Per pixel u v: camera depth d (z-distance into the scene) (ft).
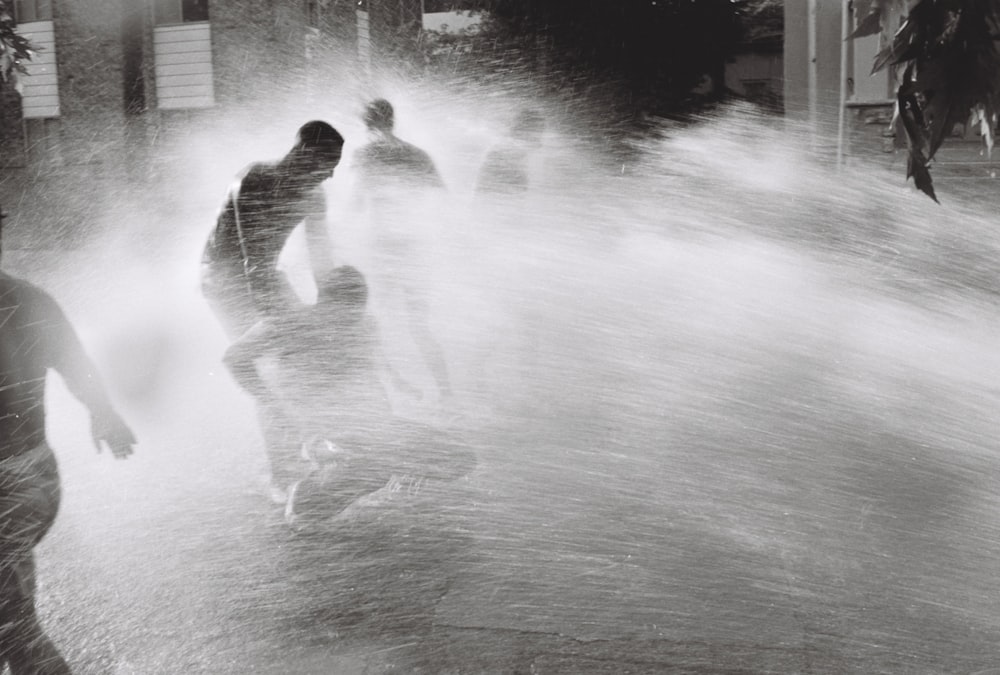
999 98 11.85
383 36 47.93
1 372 11.71
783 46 39.14
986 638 12.57
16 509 11.72
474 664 12.24
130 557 15.19
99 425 12.75
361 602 13.71
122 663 12.50
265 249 17.60
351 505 16.06
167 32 52.49
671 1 42.04
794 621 13.01
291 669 12.30
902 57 11.99
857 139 36.11
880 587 13.91
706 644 12.52
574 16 43.06
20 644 11.75
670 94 41.70
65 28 53.06
